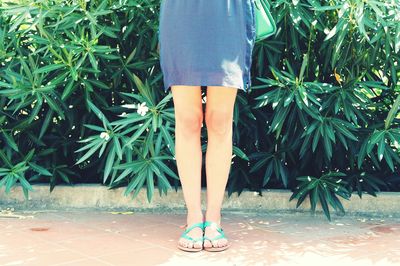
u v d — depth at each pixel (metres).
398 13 3.09
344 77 3.38
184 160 2.76
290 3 3.17
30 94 3.27
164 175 3.29
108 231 2.99
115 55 3.32
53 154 3.44
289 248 2.76
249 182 3.38
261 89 3.42
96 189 3.41
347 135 3.15
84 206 3.41
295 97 3.13
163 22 2.62
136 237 2.90
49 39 3.20
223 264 2.53
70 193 3.41
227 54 2.54
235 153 3.19
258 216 3.34
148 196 3.12
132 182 3.15
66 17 3.15
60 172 3.42
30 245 2.74
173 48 2.58
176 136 2.76
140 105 3.11
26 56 3.46
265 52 3.37
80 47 3.11
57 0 3.20
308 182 3.28
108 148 3.30
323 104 3.19
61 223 3.12
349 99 3.24
